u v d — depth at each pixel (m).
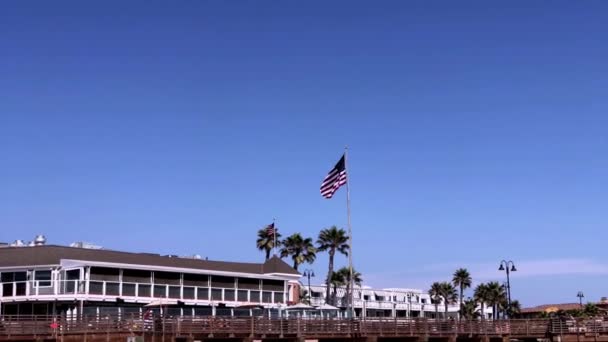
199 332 57.41
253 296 90.25
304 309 73.56
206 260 94.00
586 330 70.31
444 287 147.00
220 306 84.88
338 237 118.69
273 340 61.88
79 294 74.56
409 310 139.00
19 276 78.94
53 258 79.19
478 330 69.81
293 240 118.88
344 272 133.38
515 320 70.75
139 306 78.25
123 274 78.50
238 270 95.19
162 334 57.09
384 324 65.81
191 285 84.00
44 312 76.88
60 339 59.81
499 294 145.00
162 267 81.12
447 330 68.62
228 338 58.59
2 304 78.19
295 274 100.81
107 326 58.97
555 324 69.81
